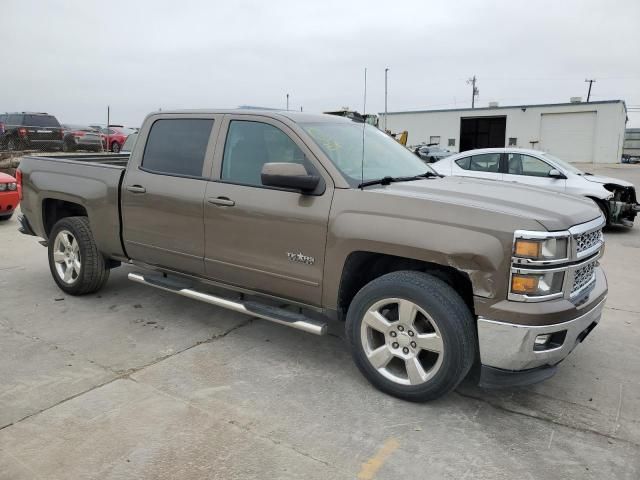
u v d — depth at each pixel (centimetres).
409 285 336
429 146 3322
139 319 497
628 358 431
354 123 474
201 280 454
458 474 282
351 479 276
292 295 396
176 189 445
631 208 1010
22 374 384
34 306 527
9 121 2092
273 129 409
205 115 450
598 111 4234
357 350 369
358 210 356
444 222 327
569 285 324
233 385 374
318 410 343
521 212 325
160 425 321
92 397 353
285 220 384
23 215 597
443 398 362
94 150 2309
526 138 4503
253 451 297
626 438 318
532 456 299
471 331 328
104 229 505
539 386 381
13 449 295
